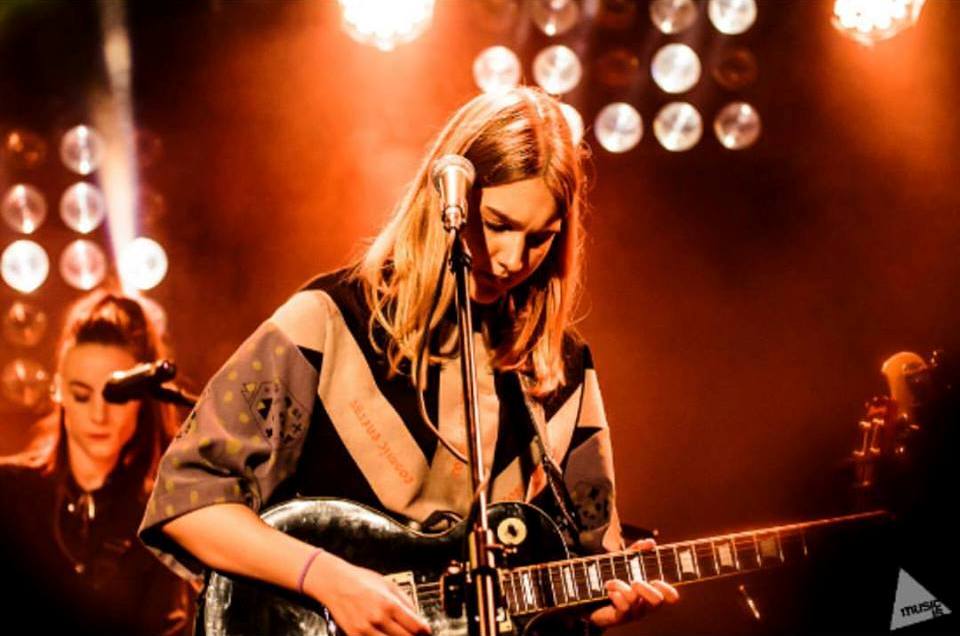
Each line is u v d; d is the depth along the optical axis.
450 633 2.50
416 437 2.63
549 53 6.13
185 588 4.23
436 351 2.70
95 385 4.21
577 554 2.84
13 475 4.20
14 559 4.09
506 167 2.50
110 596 4.15
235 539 2.41
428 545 2.57
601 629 2.78
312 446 2.62
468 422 2.30
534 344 2.85
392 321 2.66
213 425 2.51
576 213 2.76
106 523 4.19
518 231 2.53
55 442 4.26
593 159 6.20
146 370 3.82
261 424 2.54
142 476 4.26
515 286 2.79
